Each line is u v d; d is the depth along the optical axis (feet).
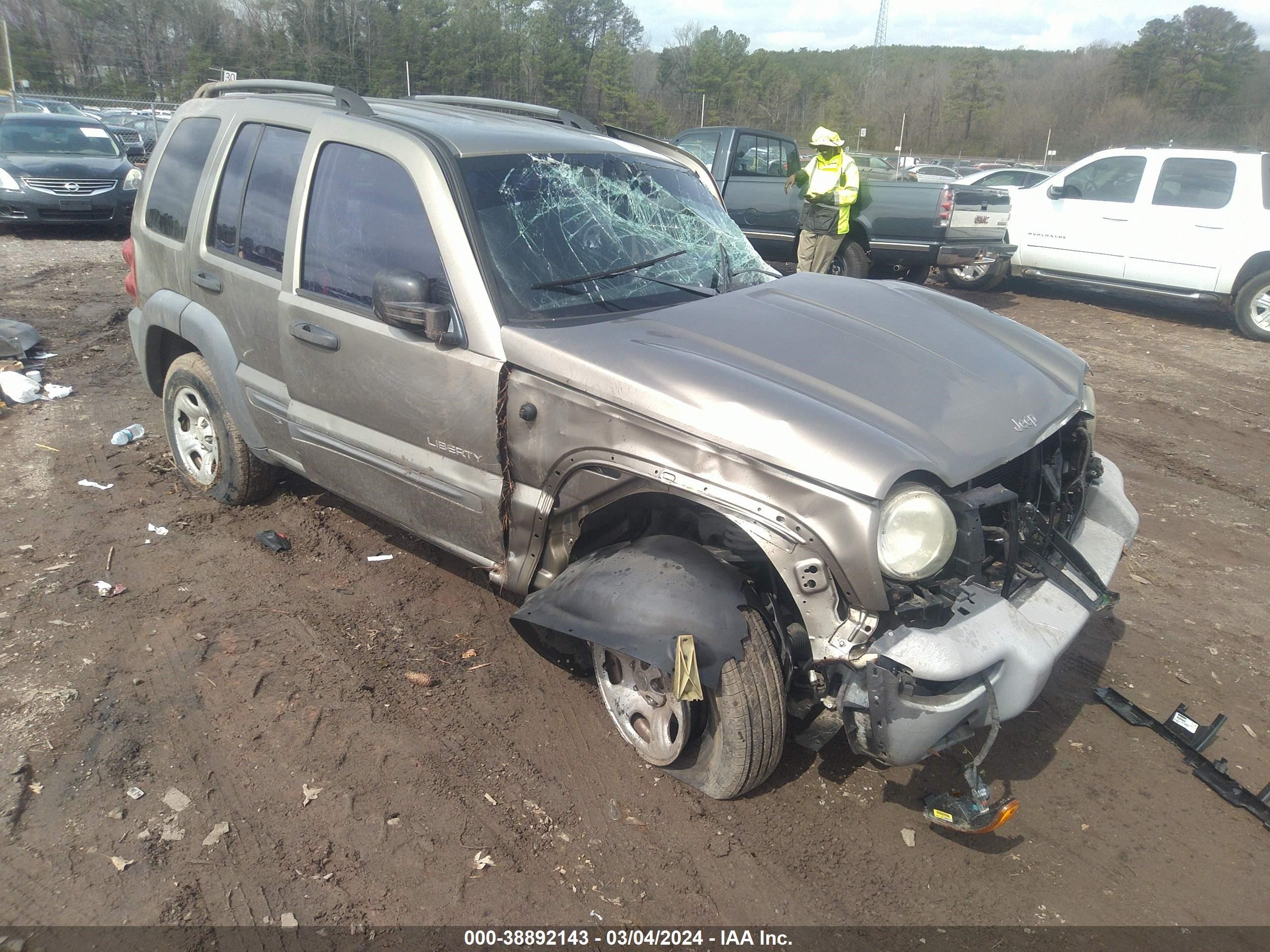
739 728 9.19
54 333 27.02
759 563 9.86
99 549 14.66
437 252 11.09
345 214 12.20
